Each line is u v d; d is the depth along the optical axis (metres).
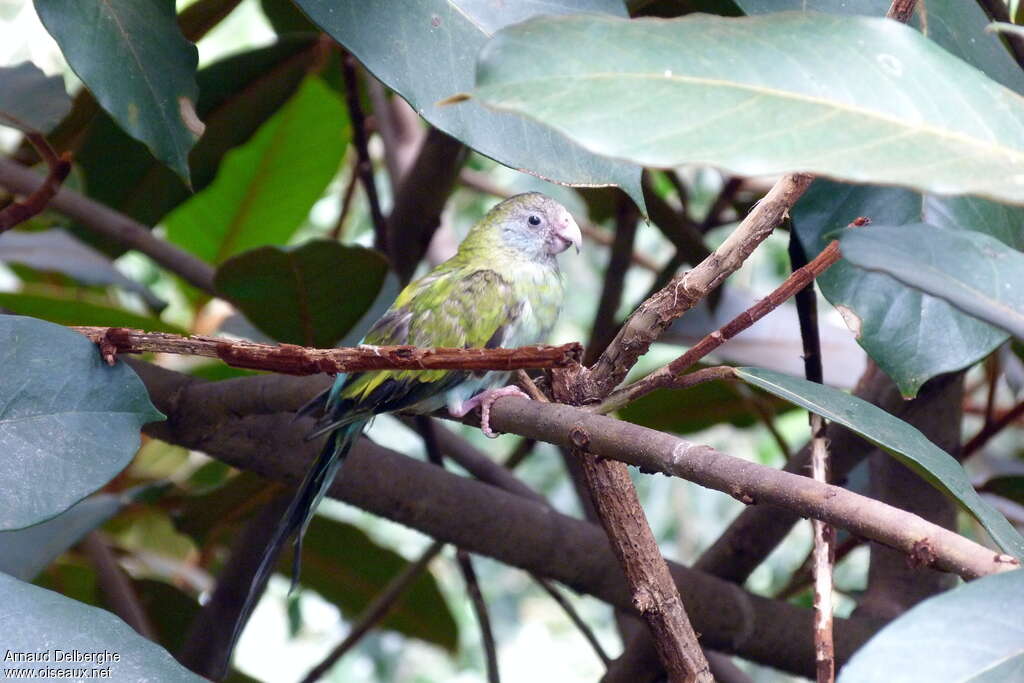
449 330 6.00
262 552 6.18
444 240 10.16
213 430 5.16
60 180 4.32
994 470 7.12
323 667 6.74
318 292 5.62
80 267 6.77
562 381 3.73
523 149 3.55
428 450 6.34
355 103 6.49
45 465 3.20
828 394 3.34
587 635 6.17
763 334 7.22
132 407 3.33
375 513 5.53
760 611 5.61
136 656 2.85
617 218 7.03
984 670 2.20
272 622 11.79
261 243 8.45
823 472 3.94
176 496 6.65
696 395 7.19
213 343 3.26
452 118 3.53
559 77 2.25
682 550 10.91
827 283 3.71
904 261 2.37
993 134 2.30
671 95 2.24
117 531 8.28
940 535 2.61
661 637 3.58
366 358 3.12
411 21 3.57
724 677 6.27
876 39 2.39
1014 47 4.55
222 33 10.63
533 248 6.48
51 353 3.30
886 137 2.23
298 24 7.23
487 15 3.64
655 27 2.35
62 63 7.43
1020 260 2.43
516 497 5.61
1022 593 2.30
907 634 2.25
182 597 7.07
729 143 2.17
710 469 2.97
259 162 7.97
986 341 3.54
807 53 2.35
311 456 5.39
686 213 7.04
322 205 11.35
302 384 4.88
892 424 3.21
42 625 2.85
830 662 3.32
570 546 5.55
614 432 3.24
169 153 3.63
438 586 7.54
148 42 3.65
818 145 2.19
